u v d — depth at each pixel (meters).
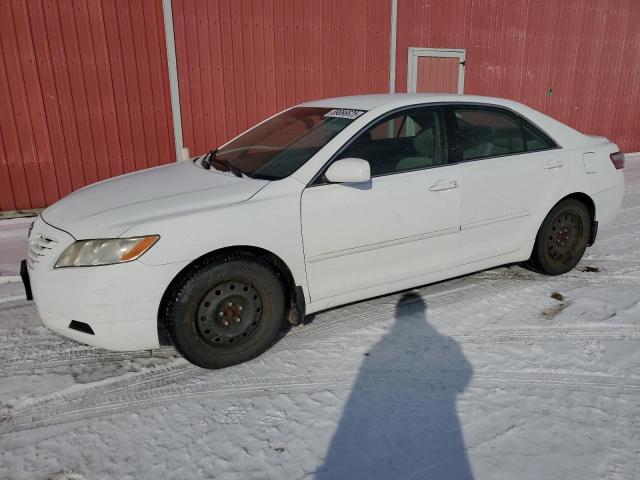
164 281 2.89
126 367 3.27
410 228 3.59
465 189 3.77
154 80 7.04
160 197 3.21
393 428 2.64
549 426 2.62
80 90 6.64
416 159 3.67
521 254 4.24
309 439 2.57
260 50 7.64
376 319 3.78
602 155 4.52
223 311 3.10
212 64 7.35
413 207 3.57
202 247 2.95
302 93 8.12
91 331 2.91
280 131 3.96
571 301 4.02
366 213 3.40
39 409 2.86
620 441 2.51
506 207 4.01
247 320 3.19
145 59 6.92
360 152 3.48
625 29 10.87
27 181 6.63
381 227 3.48
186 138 7.42
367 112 3.62
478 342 3.45
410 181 3.56
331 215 3.29
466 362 3.22
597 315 3.78
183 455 2.48
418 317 3.80
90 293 2.83
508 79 9.98
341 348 3.41
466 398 2.87
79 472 2.39
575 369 3.12
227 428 2.67
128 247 2.83
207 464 2.42
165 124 7.24
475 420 2.69
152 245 2.86
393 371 3.14
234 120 7.70
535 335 3.52
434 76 9.27
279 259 3.22
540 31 10.00
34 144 6.56
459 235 3.84
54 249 3.01
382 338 3.51
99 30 6.58
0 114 6.32
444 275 3.88
